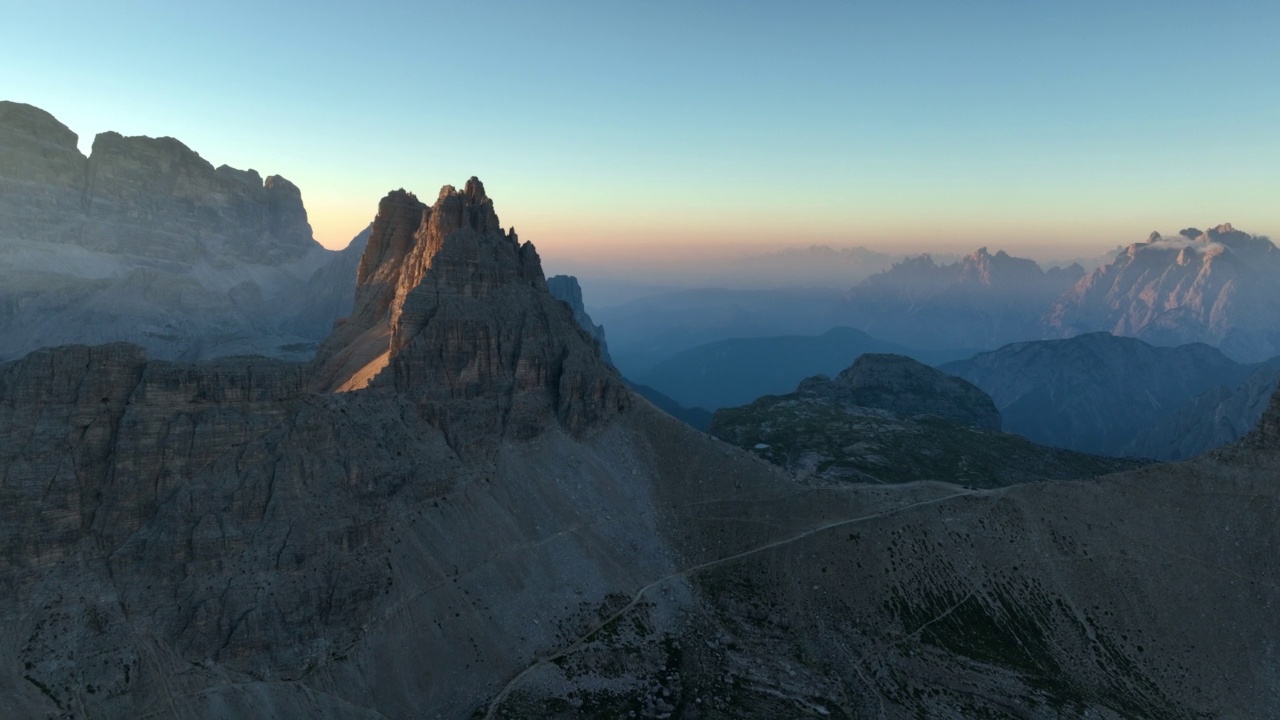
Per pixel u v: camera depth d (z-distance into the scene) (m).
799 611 153.88
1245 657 142.62
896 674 139.88
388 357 164.12
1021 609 157.25
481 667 125.06
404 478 140.62
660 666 136.00
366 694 113.69
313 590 117.25
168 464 118.12
